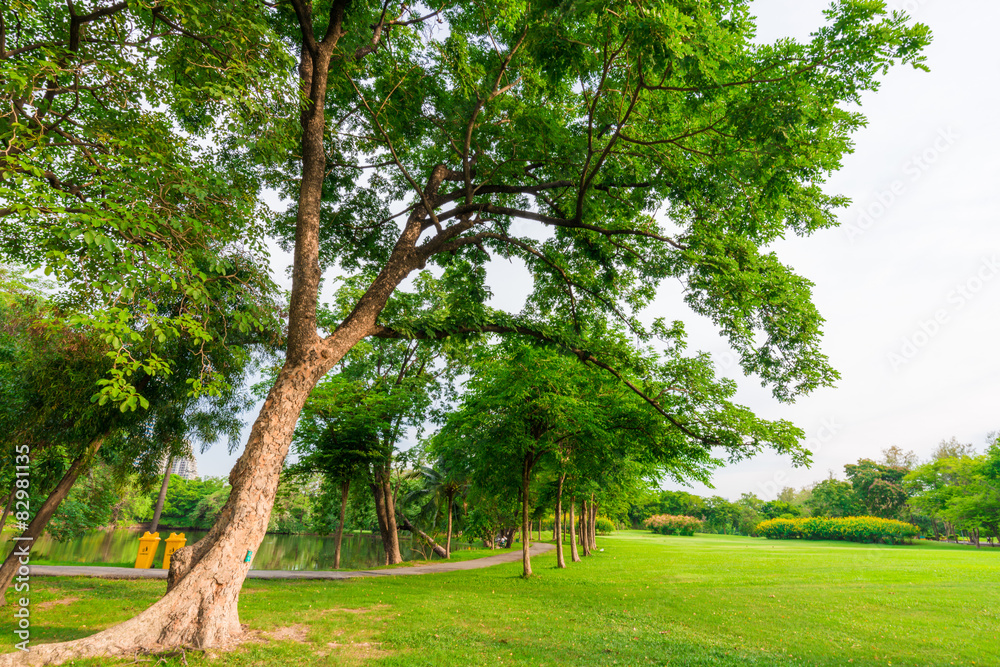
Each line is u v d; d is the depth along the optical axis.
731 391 16.28
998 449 50.94
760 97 9.52
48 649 6.53
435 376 28.81
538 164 14.35
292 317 9.66
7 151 6.12
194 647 7.19
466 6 12.68
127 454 12.59
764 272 13.63
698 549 37.75
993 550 39.94
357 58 12.84
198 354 11.39
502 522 42.19
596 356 15.16
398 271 11.52
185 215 8.09
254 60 8.75
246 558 8.16
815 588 15.20
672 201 13.61
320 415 23.45
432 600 12.20
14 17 7.91
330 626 9.09
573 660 7.42
